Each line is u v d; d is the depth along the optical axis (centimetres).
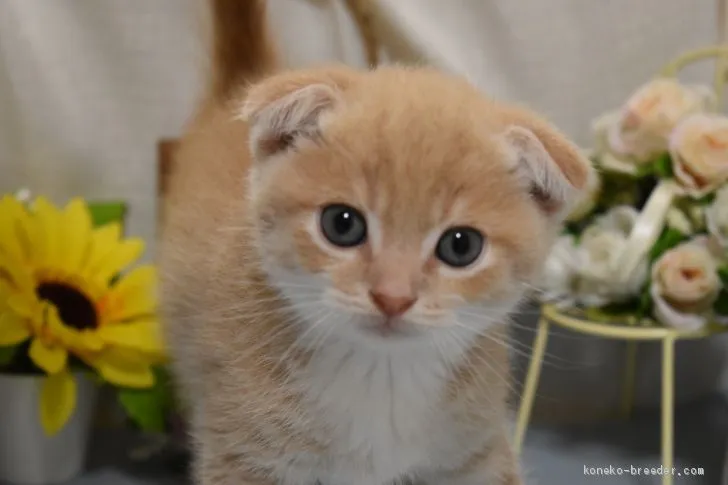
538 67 57
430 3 56
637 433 58
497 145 42
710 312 50
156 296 51
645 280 51
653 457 56
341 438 44
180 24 56
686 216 51
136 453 55
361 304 41
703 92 53
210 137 51
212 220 48
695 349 60
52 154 56
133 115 56
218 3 53
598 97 58
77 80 56
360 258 42
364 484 45
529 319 57
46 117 56
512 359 49
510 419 51
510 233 42
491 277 42
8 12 54
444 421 45
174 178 52
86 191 57
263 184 43
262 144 43
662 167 51
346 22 56
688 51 56
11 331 50
